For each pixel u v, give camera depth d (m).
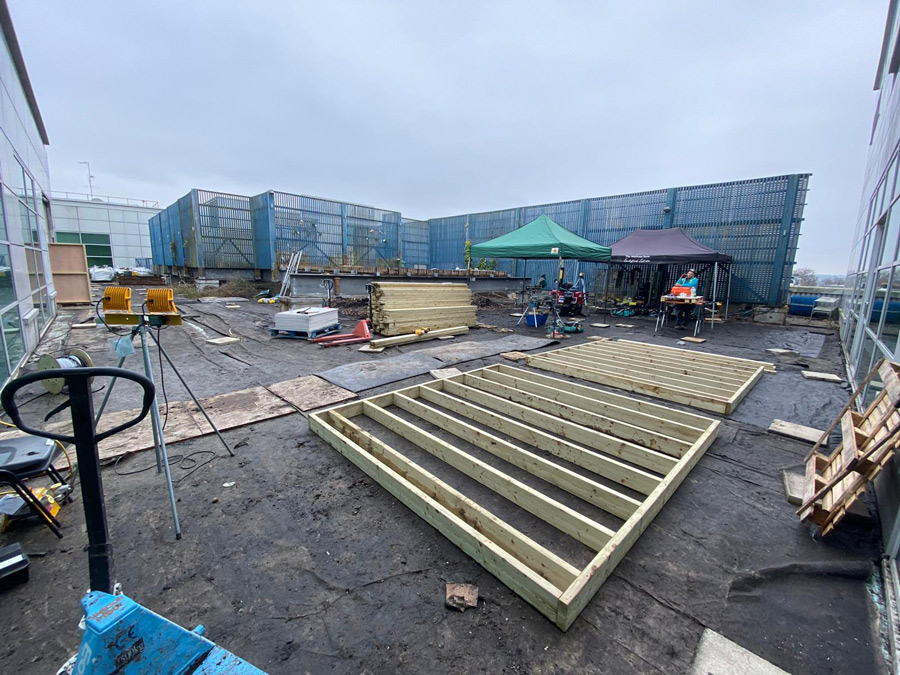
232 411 4.03
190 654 1.08
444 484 2.49
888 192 5.10
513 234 9.78
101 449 3.14
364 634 1.65
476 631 1.67
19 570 1.85
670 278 13.61
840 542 2.25
